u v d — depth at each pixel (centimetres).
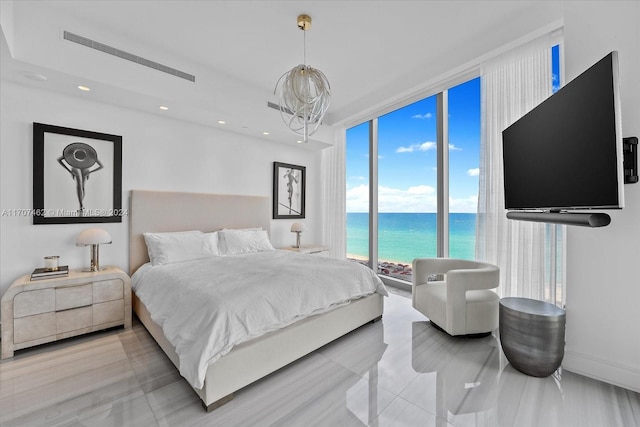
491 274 227
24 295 207
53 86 248
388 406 153
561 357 175
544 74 230
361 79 351
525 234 240
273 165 443
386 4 224
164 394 162
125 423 139
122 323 250
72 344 222
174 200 330
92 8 223
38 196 248
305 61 307
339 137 465
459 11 233
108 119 289
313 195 503
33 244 247
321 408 152
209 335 149
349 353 213
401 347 222
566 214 156
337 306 232
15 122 240
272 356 176
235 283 196
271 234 441
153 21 240
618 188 127
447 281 228
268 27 250
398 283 402
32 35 210
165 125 331
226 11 229
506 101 252
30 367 189
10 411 147
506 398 159
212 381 148
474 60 270
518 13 236
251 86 355
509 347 187
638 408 149
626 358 166
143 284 249
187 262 283
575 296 184
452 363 198
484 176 267
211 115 329
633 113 162
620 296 168
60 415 144
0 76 229
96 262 255
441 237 342
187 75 299
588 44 178
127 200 301
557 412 147
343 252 457
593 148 140
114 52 251
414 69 327
